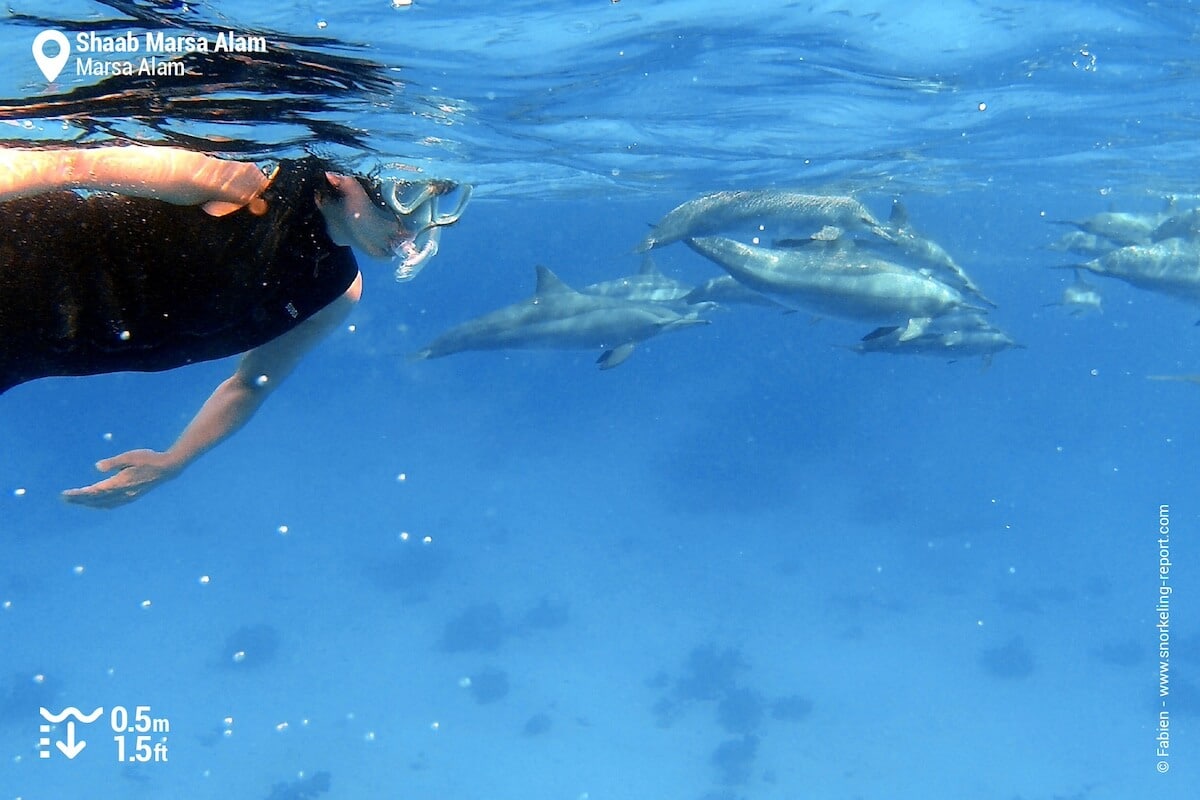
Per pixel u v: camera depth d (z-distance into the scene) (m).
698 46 8.26
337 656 21.83
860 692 20.20
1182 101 12.02
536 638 22.62
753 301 12.22
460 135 9.82
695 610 24.66
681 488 36.12
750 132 12.41
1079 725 19.12
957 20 8.24
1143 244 11.66
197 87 5.90
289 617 24.45
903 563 28.72
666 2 6.94
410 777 16.56
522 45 7.28
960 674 21.27
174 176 2.38
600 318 12.02
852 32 8.28
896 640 23.06
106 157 2.31
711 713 18.83
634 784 16.45
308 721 18.61
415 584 26.70
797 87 10.17
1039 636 23.70
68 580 28.22
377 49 6.41
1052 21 8.42
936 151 15.48
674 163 14.71
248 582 27.42
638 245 11.53
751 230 11.70
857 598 25.70
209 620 24.44
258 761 17.11
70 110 5.93
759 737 17.83
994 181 21.75
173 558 30.02
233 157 7.28
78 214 2.38
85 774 16.66
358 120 7.82
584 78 8.61
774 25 7.88
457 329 12.25
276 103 6.64
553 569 27.92
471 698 19.55
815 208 11.59
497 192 18.11
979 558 29.64
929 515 33.59
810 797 16.19
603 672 20.86
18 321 2.40
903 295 10.11
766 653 22.05
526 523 33.06
